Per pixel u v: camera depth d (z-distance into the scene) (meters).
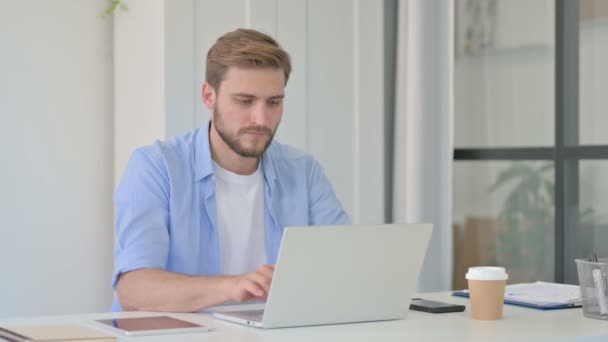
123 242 2.71
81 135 4.38
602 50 4.17
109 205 4.47
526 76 4.52
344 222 3.19
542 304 2.50
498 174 4.68
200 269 2.89
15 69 4.21
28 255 4.26
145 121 4.14
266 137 2.83
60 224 4.34
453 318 2.32
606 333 2.05
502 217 4.66
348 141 4.50
